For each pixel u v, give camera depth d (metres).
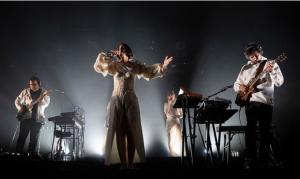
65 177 3.47
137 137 3.93
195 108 4.57
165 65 4.19
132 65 4.14
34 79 6.82
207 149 4.85
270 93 4.25
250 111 4.23
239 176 3.16
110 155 3.88
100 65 4.07
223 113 4.66
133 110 3.99
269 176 3.12
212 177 3.20
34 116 6.57
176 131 9.01
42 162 4.15
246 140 4.22
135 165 4.55
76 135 9.20
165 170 3.29
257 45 4.49
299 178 3.08
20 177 3.69
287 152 10.13
